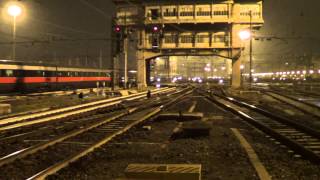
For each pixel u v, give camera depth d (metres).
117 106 34.56
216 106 36.97
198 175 6.48
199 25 79.06
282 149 14.21
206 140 16.23
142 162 11.88
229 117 26.70
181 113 24.78
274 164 11.64
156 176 6.54
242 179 9.88
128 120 22.38
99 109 31.50
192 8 77.50
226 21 76.69
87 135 17.16
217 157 12.63
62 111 27.98
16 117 23.55
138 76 81.00
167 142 15.62
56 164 10.66
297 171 10.82
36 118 23.25
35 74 53.06
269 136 17.55
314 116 27.50
